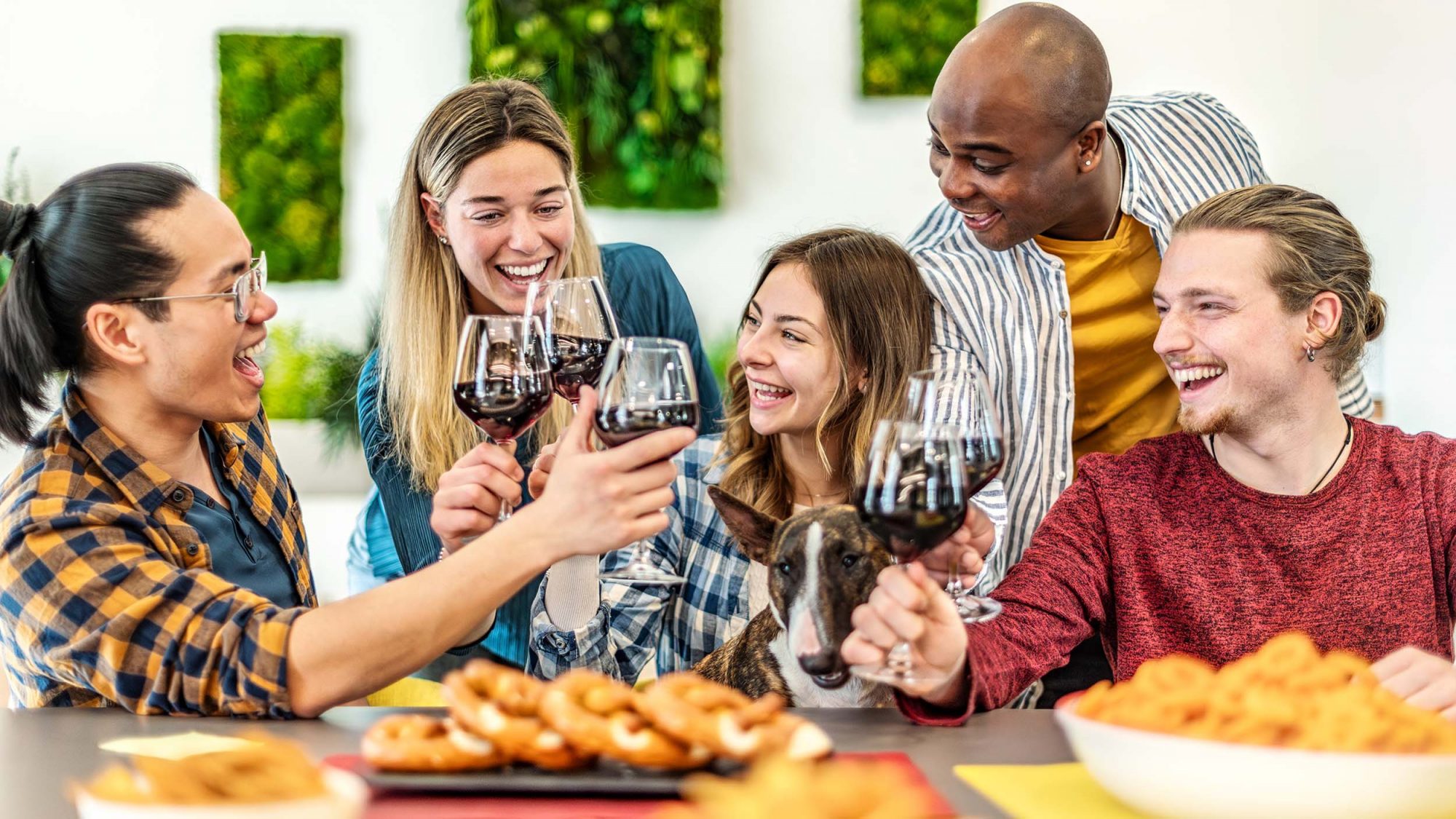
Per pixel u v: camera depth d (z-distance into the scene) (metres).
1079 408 2.35
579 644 1.66
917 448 1.21
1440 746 0.92
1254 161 2.49
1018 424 2.26
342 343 4.51
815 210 4.56
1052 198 2.08
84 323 1.53
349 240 4.55
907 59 4.45
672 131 4.39
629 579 1.62
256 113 4.49
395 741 1.05
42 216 1.54
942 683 1.28
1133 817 0.98
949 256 2.26
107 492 1.53
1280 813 0.89
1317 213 1.64
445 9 4.52
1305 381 1.65
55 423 1.57
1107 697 1.03
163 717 1.36
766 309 1.98
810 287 1.97
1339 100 4.40
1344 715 0.93
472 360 1.47
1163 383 2.37
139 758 1.17
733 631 1.90
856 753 1.18
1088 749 0.98
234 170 4.50
